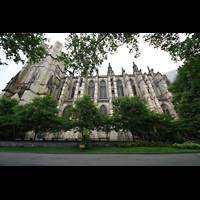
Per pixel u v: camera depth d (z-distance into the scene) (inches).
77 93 1477.6
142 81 1492.4
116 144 675.4
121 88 1697.8
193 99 809.5
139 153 442.0
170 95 1425.9
